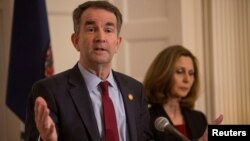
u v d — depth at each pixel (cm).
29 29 294
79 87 174
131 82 196
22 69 294
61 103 166
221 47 400
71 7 365
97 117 172
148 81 270
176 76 263
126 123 178
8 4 353
